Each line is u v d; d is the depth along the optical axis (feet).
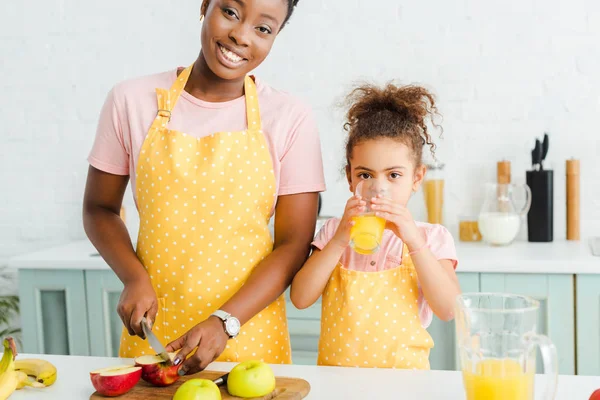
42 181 9.44
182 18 8.95
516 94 8.39
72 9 9.14
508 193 7.92
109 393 3.45
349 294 4.37
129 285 4.27
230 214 4.47
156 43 9.04
